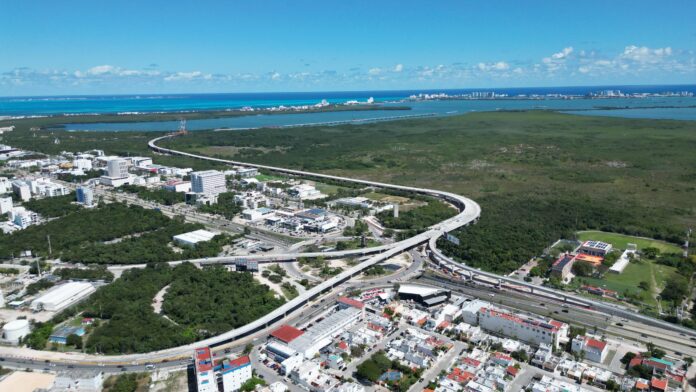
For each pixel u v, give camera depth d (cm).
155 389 19662
